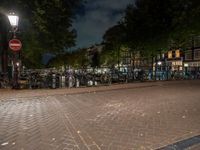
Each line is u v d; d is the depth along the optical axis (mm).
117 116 7223
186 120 6641
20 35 17969
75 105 9273
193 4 25578
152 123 6367
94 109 8391
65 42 19719
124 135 5371
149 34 28000
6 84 15281
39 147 4711
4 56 17500
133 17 29625
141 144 4801
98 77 19078
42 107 8906
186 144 4773
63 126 6176
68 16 18812
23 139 5191
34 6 16156
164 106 8742
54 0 16922
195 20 25094
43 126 6203
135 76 21500
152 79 22672
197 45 50594
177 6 26469
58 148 4641
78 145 4781
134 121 6598
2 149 4648
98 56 82562
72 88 15375
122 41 33812
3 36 17359
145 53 30625
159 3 27234
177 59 56094
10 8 15258
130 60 46812
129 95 11938
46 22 16812
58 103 9812
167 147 4625
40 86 15875
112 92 13398
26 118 7121
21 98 11109
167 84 17797
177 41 28719
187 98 10586
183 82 19297
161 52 29766
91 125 6242
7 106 9164
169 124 6246
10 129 5957
